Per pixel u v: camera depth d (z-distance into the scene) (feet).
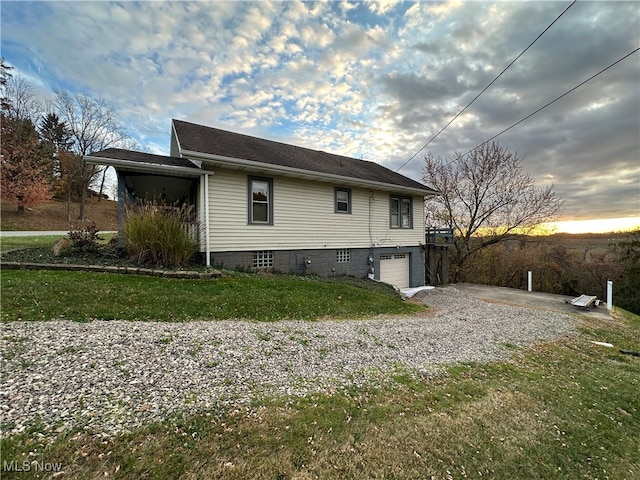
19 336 10.76
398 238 40.19
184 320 14.97
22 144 69.36
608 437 9.16
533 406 10.43
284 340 13.80
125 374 9.16
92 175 85.97
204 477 5.95
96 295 16.02
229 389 9.22
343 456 7.04
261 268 28.35
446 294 36.04
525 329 21.39
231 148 27.84
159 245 23.52
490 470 7.22
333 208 33.60
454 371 12.76
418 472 6.84
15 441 6.12
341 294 24.57
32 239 38.52
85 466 5.84
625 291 48.52
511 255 57.98
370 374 11.57
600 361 16.57
